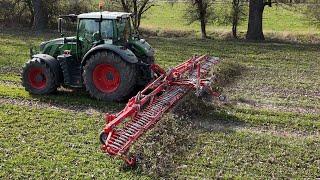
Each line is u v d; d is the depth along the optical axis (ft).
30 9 106.73
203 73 42.04
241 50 72.23
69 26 94.58
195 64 42.32
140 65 39.24
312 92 45.16
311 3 105.40
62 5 106.93
